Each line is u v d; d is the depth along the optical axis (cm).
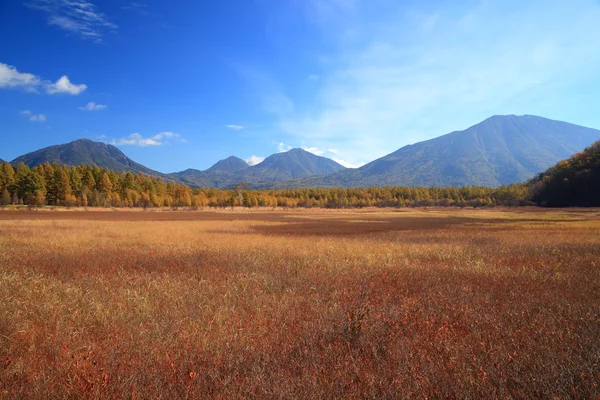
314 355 482
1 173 10750
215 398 377
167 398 385
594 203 11050
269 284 962
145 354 500
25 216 5775
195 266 1288
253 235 2819
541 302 759
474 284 976
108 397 378
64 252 1566
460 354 486
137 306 725
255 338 561
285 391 382
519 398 387
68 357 480
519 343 525
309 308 725
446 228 3959
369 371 438
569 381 409
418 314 668
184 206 13638
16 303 722
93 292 827
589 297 805
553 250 1712
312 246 1975
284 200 17125
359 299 745
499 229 3581
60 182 11006
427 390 392
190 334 563
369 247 1903
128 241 2131
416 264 1339
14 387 406
